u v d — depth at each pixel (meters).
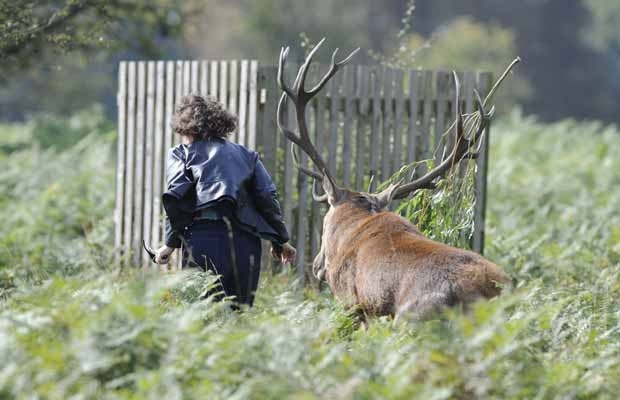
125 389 9.13
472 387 9.03
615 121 121.25
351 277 12.77
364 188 18.42
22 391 8.55
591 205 30.02
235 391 9.06
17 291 14.91
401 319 11.62
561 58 125.38
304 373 9.11
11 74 22.42
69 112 80.88
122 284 14.13
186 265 13.07
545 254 20.25
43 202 27.45
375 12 122.69
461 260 11.58
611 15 118.44
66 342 9.52
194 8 28.70
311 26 96.31
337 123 18.16
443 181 14.60
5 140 51.91
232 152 13.12
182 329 9.64
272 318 10.98
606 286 15.61
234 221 12.94
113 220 21.95
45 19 21.02
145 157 19.88
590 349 11.17
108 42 21.05
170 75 19.19
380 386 8.88
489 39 97.56
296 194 18.17
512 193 32.59
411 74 18.55
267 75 17.52
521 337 10.87
